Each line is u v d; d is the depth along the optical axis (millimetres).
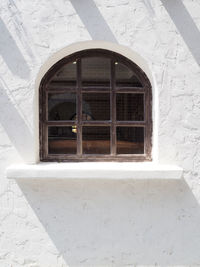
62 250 2066
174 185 2057
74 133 4762
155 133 2080
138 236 2074
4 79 2000
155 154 2078
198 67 2016
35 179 2035
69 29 1968
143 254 2082
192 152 2039
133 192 2057
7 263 2062
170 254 2088
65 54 2105
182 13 2000
